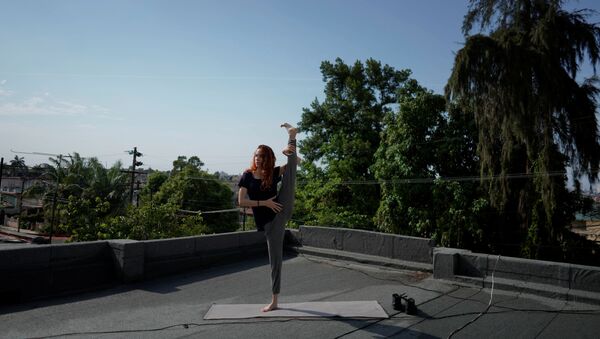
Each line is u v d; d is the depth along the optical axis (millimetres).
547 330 3730
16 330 3684
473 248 13219
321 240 7695
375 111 25703
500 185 12398
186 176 31406
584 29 11289
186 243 6395
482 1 14047
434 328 3766
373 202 19781
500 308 4367
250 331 3641
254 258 7469
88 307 4457
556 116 11391
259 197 3957
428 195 14453
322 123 26484
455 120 14719
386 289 5199
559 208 11094
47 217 32719
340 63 26828
